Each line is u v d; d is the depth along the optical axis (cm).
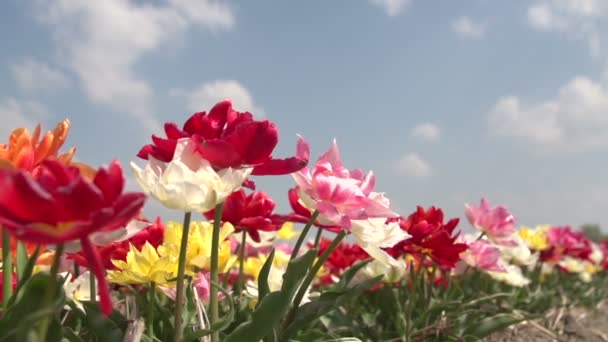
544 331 135
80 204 33
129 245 68
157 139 50
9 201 32
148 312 62
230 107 54
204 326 61
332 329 95
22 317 41
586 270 241
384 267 112
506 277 141
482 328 100
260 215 76
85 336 63
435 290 128
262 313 53
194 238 71
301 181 57
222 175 50
